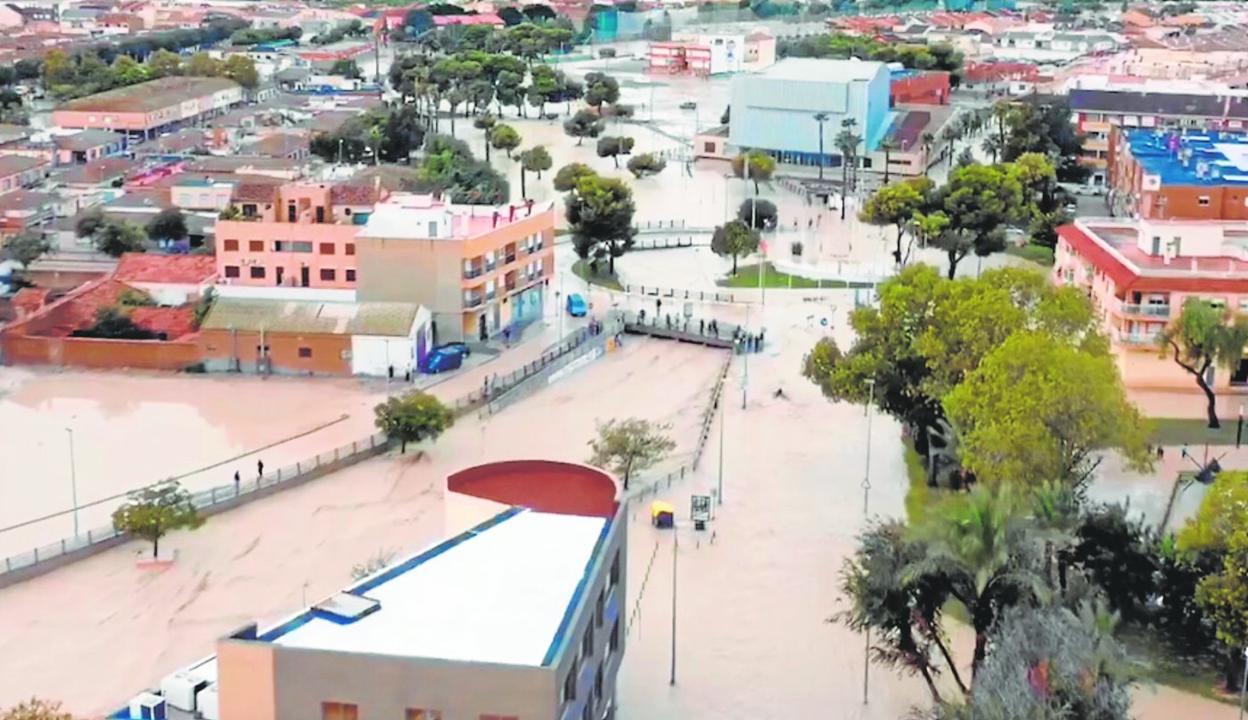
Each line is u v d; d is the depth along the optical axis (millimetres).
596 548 107000
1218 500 128500
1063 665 97250
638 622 136250
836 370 177500
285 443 186875
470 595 99688
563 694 92188
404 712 90500
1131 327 199750
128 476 174875
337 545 154625
